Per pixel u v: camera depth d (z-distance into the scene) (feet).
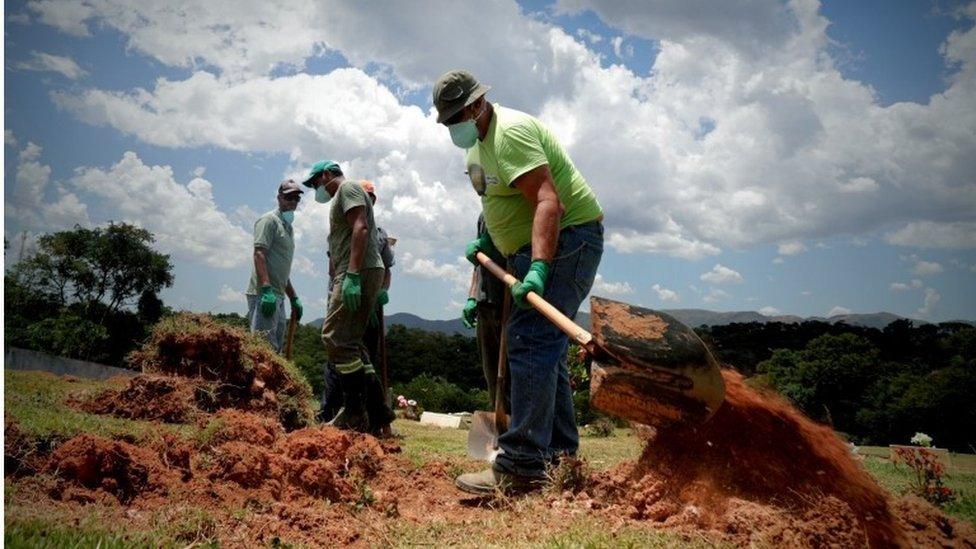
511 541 9.00
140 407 18.92
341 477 12.25
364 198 20.07
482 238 15.19
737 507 9.45
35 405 17.21
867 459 24.58
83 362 38.60
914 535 9.36
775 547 8.61
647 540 8.62
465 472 15.16
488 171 13.03
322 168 22.38
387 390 23.08
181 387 19.65
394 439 21.86
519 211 13.23
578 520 9.73
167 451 11.18
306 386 22.47
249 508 9.78
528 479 12.06
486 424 15.44
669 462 11.11
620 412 11.01
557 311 11.55
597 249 13.15
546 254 12.03
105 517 8.48
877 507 9.98
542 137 12.73
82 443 9.77
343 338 20.16
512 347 12.47
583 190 13.10
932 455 14.82
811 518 9.37
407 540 9.28
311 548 8.70
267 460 11.43
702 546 8.46
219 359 20.89
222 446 11.97
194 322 21.39
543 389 12.18
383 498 11.71
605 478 11.58
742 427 11.07
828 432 10.91
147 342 21.30
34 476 9.36
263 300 26.86
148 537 7.82
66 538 7.26
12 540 6.89
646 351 10.69
